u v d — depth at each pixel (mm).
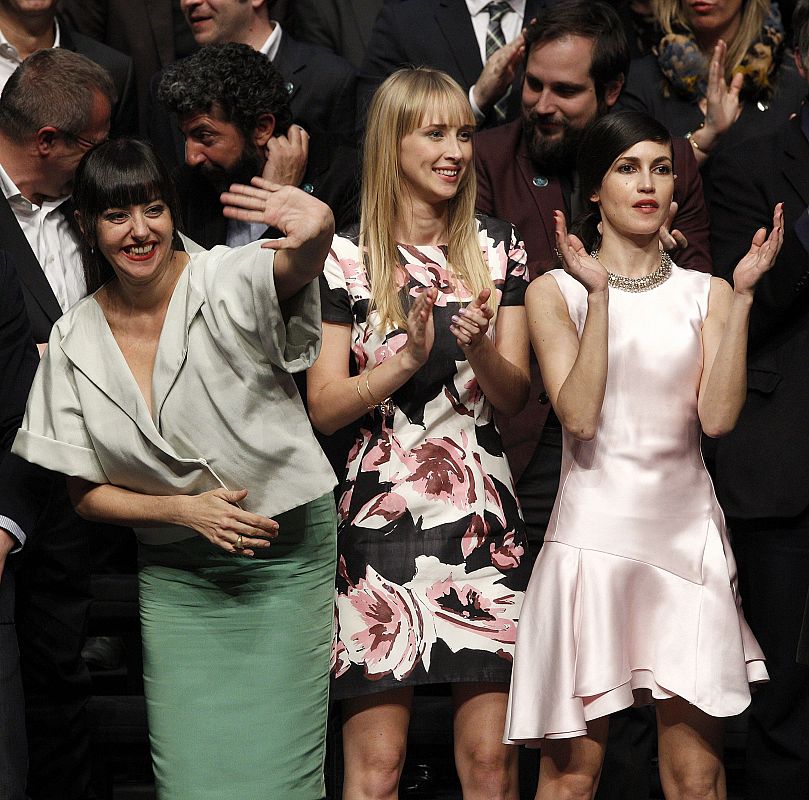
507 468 11812
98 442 10781
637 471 11000
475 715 11211
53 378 10938
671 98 15969
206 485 10805
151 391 10797
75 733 13594
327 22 18688
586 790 10875
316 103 16562
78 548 13305
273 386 10703
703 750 10828
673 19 16125
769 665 12305
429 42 16984
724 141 15656
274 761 11180
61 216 13477
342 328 11797
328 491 10922
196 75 13773
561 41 14016
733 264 13000
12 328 11594
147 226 10531
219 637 11227
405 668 11023
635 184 11148
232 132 13898
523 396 11711
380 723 11164
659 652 10797
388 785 11141
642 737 12961
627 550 10859
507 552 11492
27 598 13211
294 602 11227
